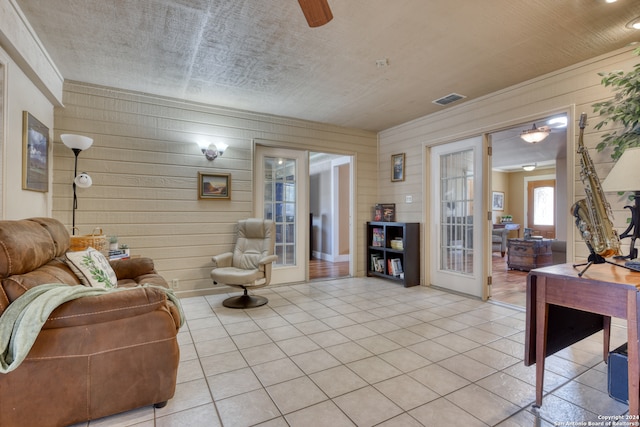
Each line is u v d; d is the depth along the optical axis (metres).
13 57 2.21
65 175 3.27
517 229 8.96
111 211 3.48
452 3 2.06
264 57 2.80
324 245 7.30
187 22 2.29
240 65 2.96
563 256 5.47
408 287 4.48
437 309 3.47
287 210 4.73
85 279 2.06
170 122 3.79
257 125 4.34
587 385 1.95
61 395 1.50
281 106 4.09
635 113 2.41
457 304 3.66
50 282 1.64
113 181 3.49
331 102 3.93
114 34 2.44
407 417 1.64
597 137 2.75
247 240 3.92
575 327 1.98
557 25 2.30
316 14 1.54
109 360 1.59
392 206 5.03
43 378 1.47
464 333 2.77
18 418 1.43
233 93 3.65
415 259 4.57
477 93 3.64
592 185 1.78
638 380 1.38
